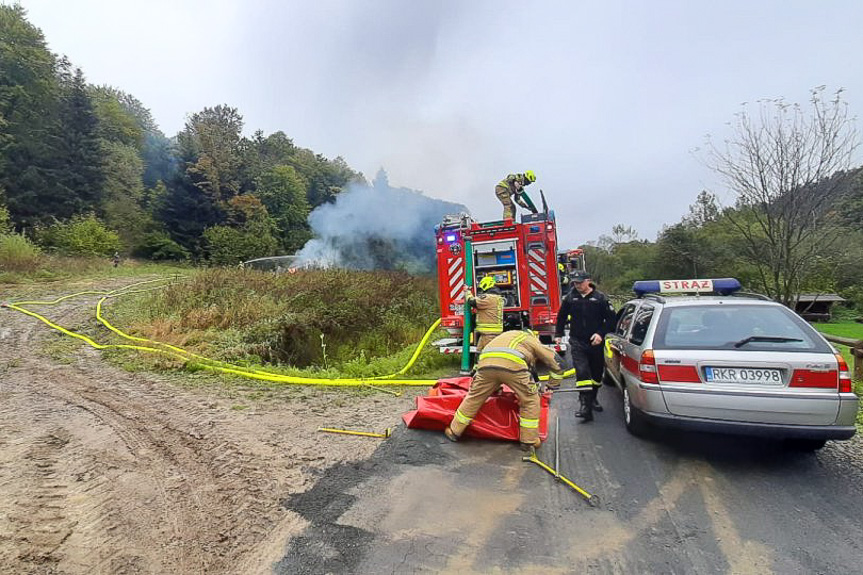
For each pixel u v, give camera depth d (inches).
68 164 1481.3
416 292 562.6
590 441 178.5
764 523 119.3
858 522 119.8
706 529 116.6
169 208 1711.4
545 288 319.3
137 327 382.3
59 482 135.8
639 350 172.9
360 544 108.9
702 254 1002.7
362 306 449.4
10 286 634.2
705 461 159.2
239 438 174.4
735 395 147.1
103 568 98.1
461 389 208.5
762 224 379.9
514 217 368.5
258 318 386.3
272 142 3125.0
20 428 180.2
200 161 1870.1
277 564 101.4
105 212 1524.4
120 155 1824.6
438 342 338.0
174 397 228.1
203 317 386.0
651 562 103.0
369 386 264.2
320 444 170.7
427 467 151.9
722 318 166.9
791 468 153.6
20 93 1414.9
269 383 263.1
